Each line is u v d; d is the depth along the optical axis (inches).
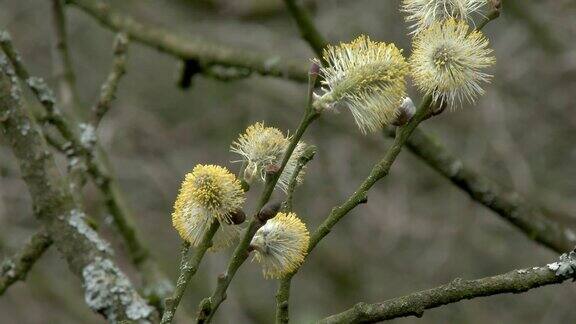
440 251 399.2
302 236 121.0
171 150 418.0
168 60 430.3
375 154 411.2
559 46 383.6
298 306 406.3
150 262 219.0
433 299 122.9
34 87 193.0
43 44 423.5
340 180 406.0
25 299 374.0
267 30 399.2
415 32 125.7
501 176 386.6
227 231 122.5
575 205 354.3
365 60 116.7
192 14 408.5
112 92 207.6
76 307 362.6
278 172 118.3
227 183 117.9
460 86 119.3
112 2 398.9
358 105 116.3
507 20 391.2
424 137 227.1
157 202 421.4
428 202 406.3
